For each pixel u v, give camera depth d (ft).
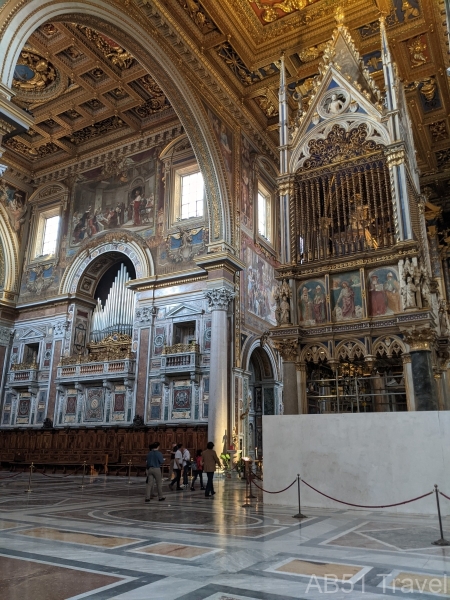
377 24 58.23
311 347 39.47
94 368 73.61
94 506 31.22
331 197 42.86
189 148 77.25
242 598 12.25
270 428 32.96
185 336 71.10
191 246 72.13
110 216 82.33
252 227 75.41
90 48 65.82
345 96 44.01
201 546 18.51
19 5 41.06
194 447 61.82
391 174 39.34
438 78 64.34
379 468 29.01
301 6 58.13
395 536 20.65
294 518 25.84
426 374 34.14
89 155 87.25
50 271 85.56
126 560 16.24
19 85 73.56
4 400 81.87
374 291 38.58
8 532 21.47
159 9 56.08
